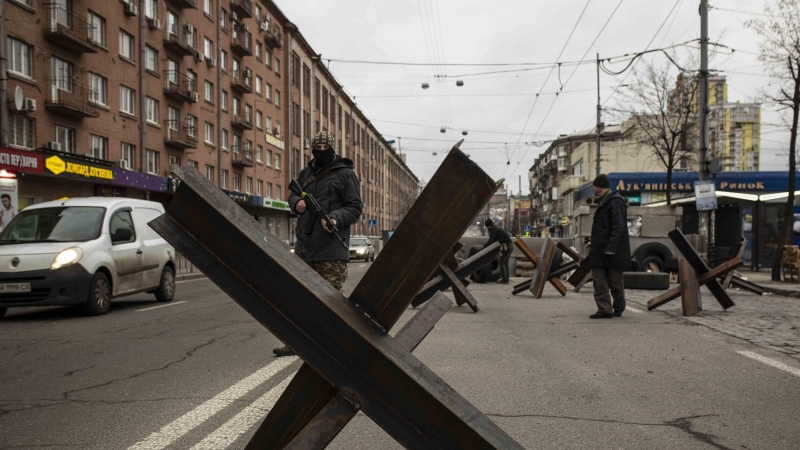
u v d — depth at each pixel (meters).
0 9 21.78
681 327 7.43
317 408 1.66
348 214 5.30
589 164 57.91
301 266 1.61
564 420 3.68
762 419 3.69
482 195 1.54
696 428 3.52
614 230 8.15
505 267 16.64
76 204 10.45
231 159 44.44
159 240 11.81
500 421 3.65
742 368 5.08
